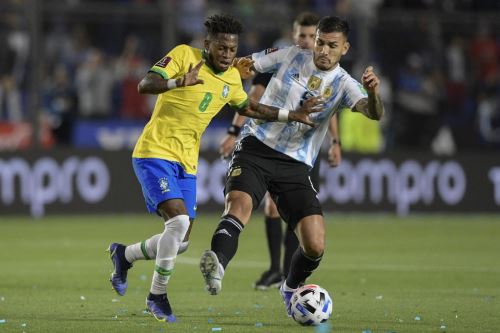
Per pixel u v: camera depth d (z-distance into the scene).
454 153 72.81
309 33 32.38
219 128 70.94
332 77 26.66
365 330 24.25
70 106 70.75
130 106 72.25
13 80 69.50
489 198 73.25
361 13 73.19
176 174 25.48
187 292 33.16
